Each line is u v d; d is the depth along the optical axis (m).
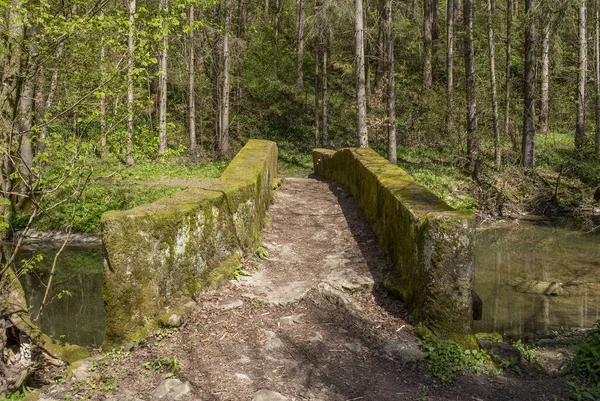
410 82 27.91
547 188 18.78
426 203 6.30
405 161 21.48
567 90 26.39
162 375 4.37
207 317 5.42
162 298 5.24
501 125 24.23
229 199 6.71
